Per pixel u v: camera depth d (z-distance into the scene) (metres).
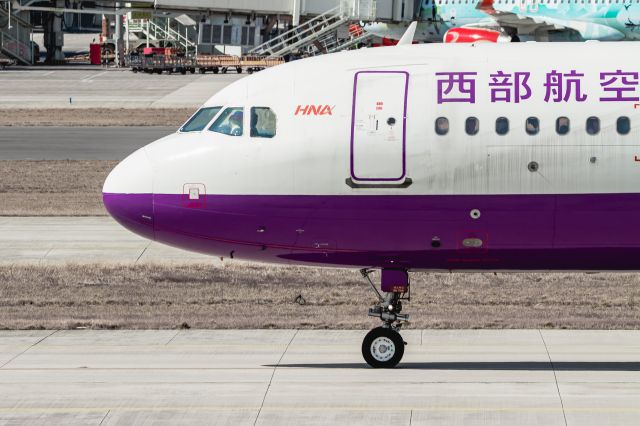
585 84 77.19
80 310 103.88
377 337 79.75
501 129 76.62
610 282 113.25
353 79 79.06
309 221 78.75
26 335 92.38
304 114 78.62
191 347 87.25
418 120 77.19
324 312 101.75
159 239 81.94
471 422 65.94
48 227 148.75
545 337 89.81
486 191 76.88
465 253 78.56
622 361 81.31
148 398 71.81
